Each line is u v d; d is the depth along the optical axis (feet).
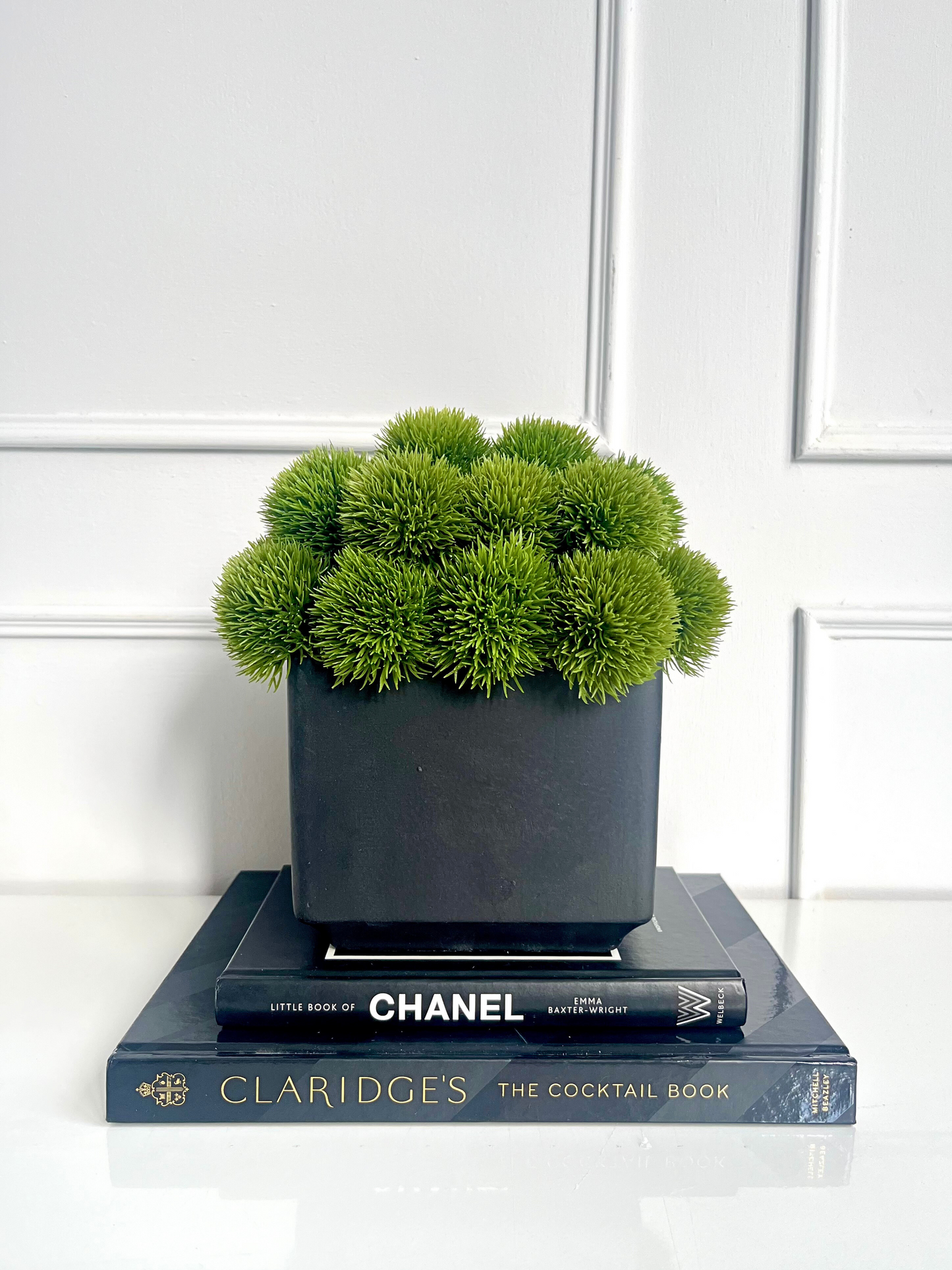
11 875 2.81
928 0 2.64
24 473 2.72
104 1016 2.02
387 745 1.73
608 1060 1.66
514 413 2.74
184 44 2.62
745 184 2.68
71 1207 1.46
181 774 2.81
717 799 2.84
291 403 2.72
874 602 2.78
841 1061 1.66
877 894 2.85
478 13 2.63
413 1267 1.35
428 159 2.67
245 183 2.66
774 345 2.72
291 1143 1.62
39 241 2.65
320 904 1.76
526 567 1.60
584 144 2.66
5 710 2.77
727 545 2.77
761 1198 1.50
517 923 1.76
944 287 2.71
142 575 2.76
